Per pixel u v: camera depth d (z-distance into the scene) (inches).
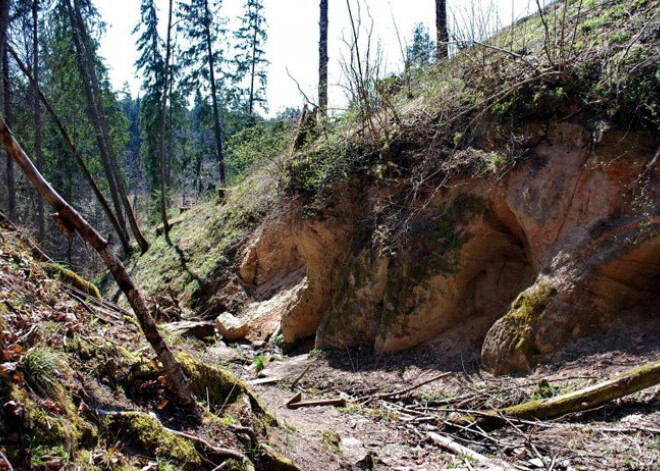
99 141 959.0
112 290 823.7
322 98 571.8
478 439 242.1
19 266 174.2
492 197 333.1
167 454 138.9
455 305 346.9
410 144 402.6
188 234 804.0
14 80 936.3
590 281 272.7
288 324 458.9
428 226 365.7
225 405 185.8
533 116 327.6
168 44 879.7
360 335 387.2
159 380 163.6
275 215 549.3
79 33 963.3
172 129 1336.1
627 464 194.9
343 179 431.2
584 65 313.1
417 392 299.9
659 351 242.1
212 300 627.8
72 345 153.6
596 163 289.3
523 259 337.4
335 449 215.0
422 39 461.7
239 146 690.2
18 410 114.4
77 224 150.7
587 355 260.4
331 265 439.8
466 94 380.2
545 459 209.3
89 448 126.3
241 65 1247.5
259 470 162.2
